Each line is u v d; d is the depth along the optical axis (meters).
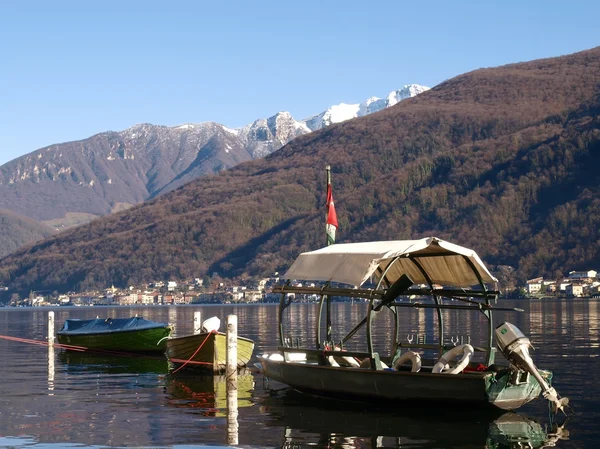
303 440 19.67
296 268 26.80
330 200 34.41
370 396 23.83
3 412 23.73
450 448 18.84
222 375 33.47
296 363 25.83
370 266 23.73
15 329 82.12
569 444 19.12
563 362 35.25
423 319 83.19
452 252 24.55
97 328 47.12
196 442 19.42
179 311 177.50
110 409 24.28
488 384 21.81
